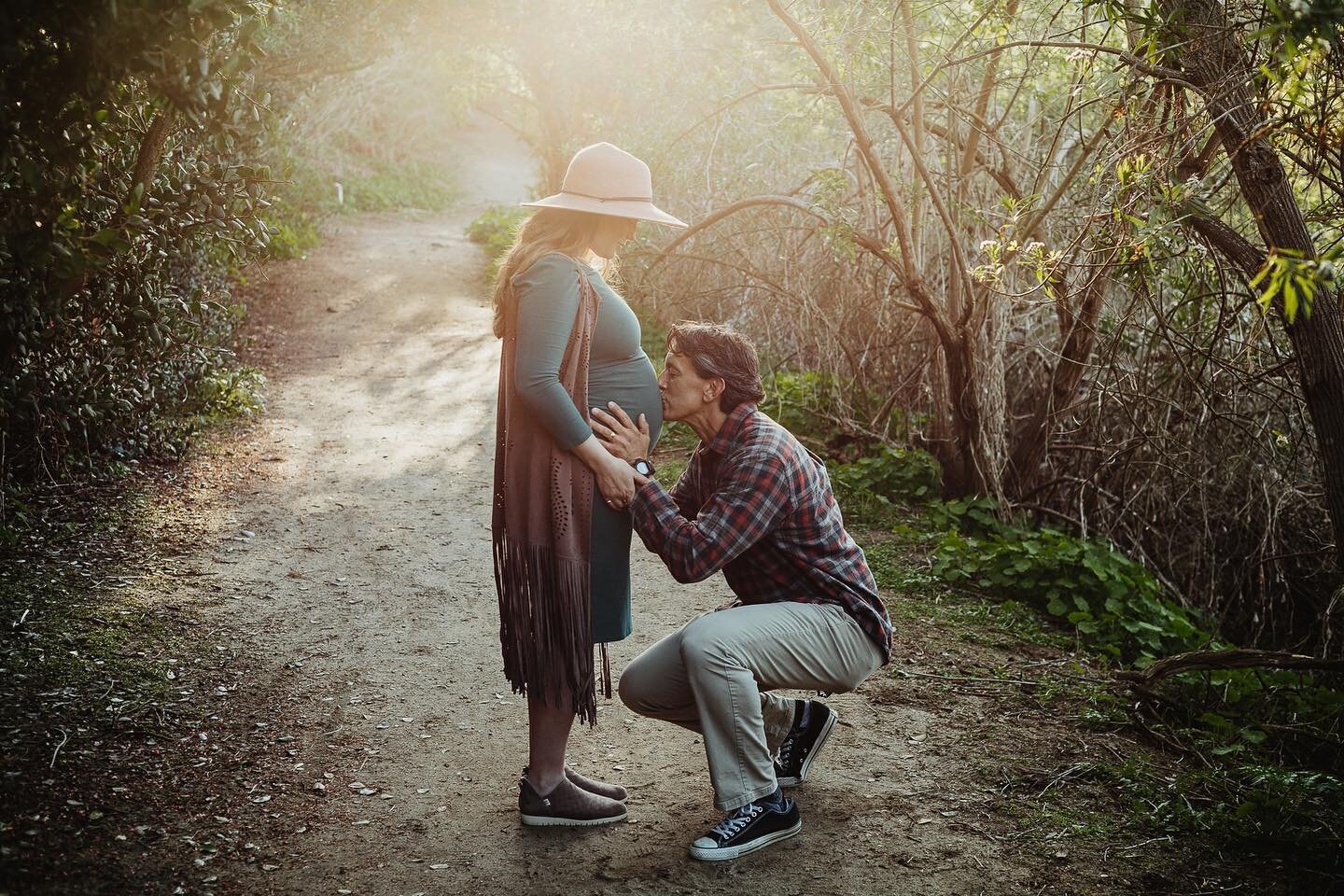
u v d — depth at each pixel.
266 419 7.56
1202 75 3.74
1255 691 4.10
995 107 6.73
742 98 6.68
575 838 2.82
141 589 4.38
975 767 3.28
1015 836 2.89
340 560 5.00
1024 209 5.08
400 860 2.70
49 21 2.35
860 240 5.94
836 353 7.27
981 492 6.25
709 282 9.08
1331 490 3.59
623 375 2.63
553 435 2.53
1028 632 4.61
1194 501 6.34
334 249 16.72
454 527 5.58
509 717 3.56
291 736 3.32
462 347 10.64
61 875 2.50
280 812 2.89
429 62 22.12
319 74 12.50
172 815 2.83
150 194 3.72
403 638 4.16
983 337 6.16
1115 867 2.76
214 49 3.14
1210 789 3.20
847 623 2.75
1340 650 5.34
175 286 6.32
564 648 2.63
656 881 2.63
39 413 4.88
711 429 2.77
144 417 6.09
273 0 3.45
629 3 9.11
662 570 5.13
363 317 12.03
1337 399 3.52
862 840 2.84
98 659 3.70
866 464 6.58
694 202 8.77
